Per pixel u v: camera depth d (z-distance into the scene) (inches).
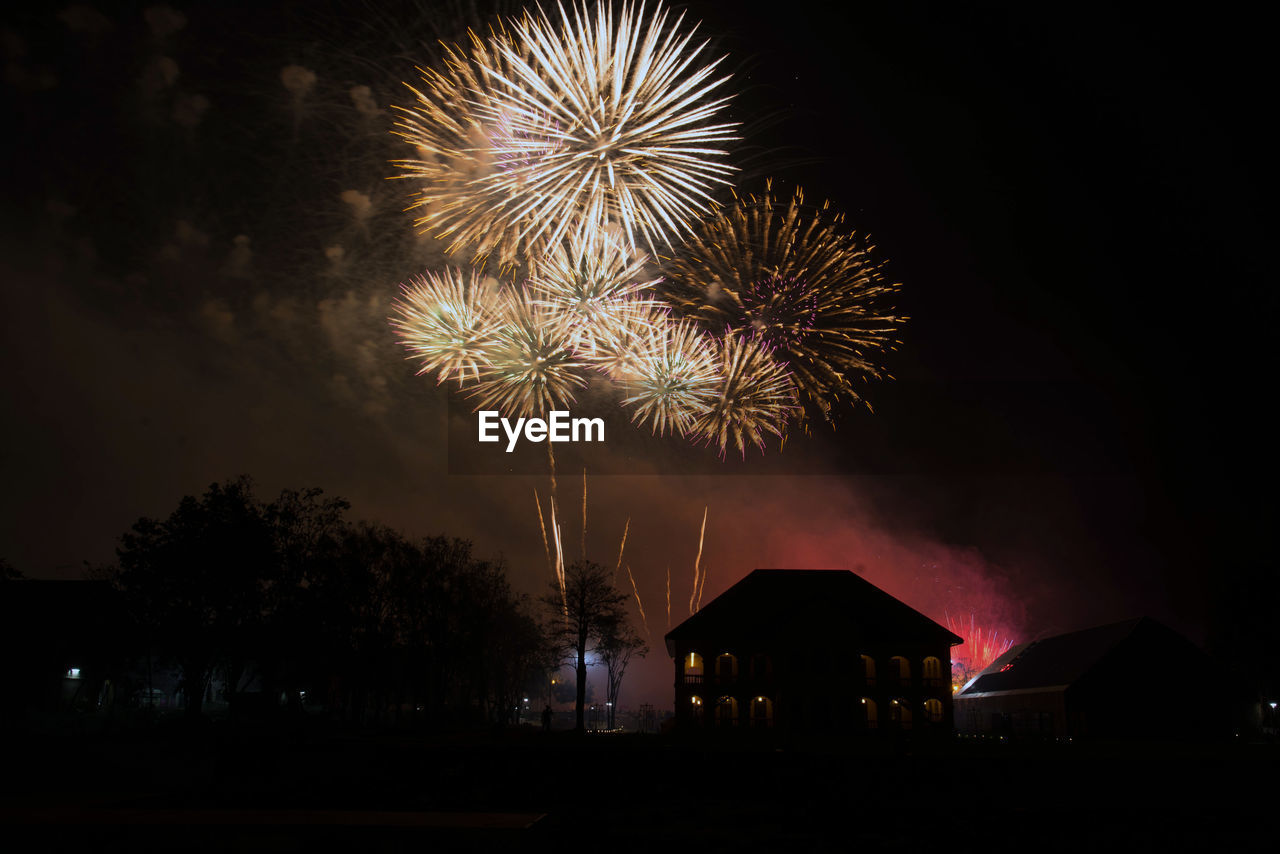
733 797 1170.6
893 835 881.5
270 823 692.1
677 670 2447.1
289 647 2092.8
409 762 1198.3
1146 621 2358.5
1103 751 1551.4
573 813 956.6
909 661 2393.0
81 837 627.5
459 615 2630.4
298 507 2127.2
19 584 2495.1
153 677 2822.3
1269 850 858.1
